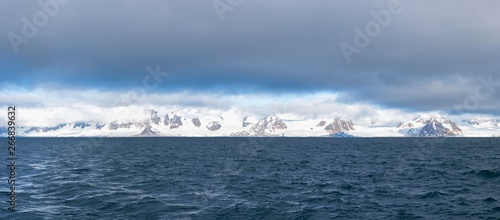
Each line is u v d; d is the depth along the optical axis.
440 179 48.03
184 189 40.16
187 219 26.69
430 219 26.84
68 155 107.50
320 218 27.30
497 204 31.33
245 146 192.62
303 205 31.81
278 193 38.03
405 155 106.69
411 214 28.33
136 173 56.84
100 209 29.56
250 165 72.81
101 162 80.12
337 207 30.98
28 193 36.66
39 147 173.62
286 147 177.62
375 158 93.69
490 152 120.75
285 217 27.59
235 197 35.50
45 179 48.19
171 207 30.45
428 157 96.00
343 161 83.62
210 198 34.81
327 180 48.41
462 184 43.03
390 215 28.14
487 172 53.34
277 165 72.88
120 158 94.62
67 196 35.12
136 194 36.59
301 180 48.47
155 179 48.88
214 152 129.12
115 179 48.78
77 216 27.23
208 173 57.19
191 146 194.00
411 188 40.84
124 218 26.77
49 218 26.53
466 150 136.62
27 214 27.61
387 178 50.28
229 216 27.70
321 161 83.94
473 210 29.31
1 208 29.53
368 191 39.09
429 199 34.06
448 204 31.66
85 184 43.41
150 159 91.00
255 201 33.50
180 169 63.88
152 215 27.70
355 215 28.19
